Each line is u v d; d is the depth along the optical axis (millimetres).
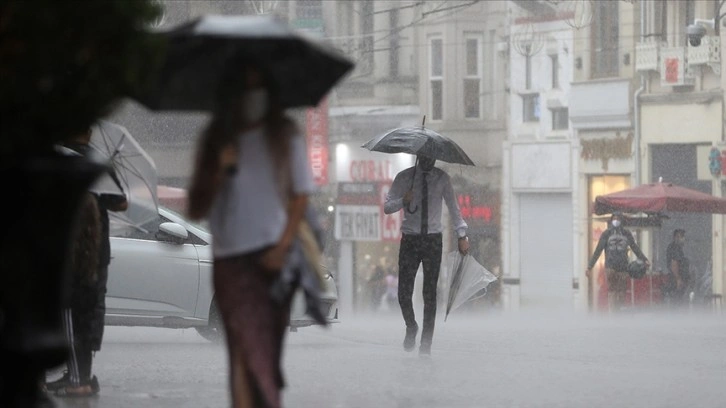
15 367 13016
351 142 122500
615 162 102375
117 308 37531
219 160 15664
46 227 13031
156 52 13781
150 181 23922
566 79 106562
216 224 15875
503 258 112188
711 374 31047
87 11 13000
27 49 12781
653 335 46594
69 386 24281
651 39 99250
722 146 93750
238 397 15852
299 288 16031
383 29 121000
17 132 12938
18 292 12945
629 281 76438
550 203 108812
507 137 112562
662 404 24484
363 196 121000
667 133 98312
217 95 15859
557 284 107875
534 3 109438
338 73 16500
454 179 114750
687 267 80000
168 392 25578
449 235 114000
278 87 15961
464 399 24781
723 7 95500
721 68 94750
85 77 13219
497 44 114562
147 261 37781
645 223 77688
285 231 15695
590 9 104000
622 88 101188
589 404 24297
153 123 113688
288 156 15734
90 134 22766
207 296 38312
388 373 29656
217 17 16266
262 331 15750
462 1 116688
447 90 117312
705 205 76750
